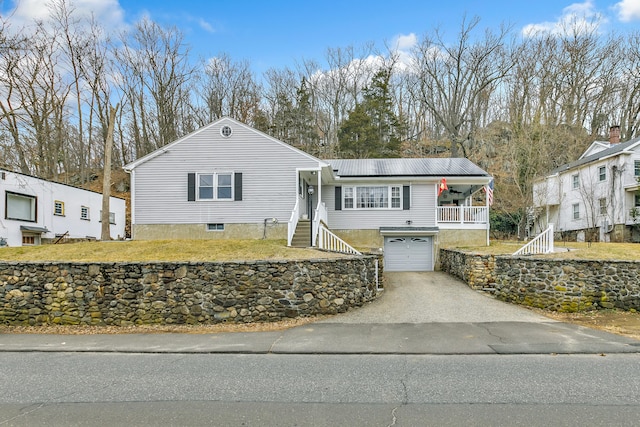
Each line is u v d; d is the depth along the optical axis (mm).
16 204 21188
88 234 26812
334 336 8820
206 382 6020
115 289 10602
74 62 31750
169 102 37781
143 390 5691
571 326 9406
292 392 5535
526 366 6586
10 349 8211
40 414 4863
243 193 18594
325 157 41531
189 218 18656
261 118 42062
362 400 5199
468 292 14016
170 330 9836
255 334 9180
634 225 26031
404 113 49938
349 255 12906
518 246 19344
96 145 39719
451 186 22688
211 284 10547
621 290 11188
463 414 4691
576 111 37844
